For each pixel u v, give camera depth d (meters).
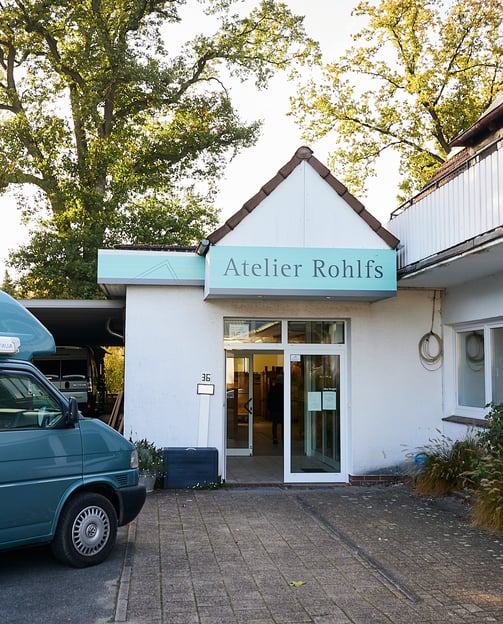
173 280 11.21
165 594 5.88
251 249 10.41
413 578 6.39
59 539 6.52
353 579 6.35
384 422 11.79
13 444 6.20
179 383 11.33
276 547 7.43
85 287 21.66
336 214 10.81
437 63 23.72
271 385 15.71
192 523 8.52
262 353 15.48
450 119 23.80
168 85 23.14
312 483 11.66
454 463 10.47
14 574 6.45
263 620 5.32
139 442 10.88
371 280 10.63
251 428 15.14
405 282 11.28
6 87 23.72
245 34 24.47
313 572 6.55
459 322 11.52
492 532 8.12
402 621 5.33
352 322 11.82
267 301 11.59
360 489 11.10
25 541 6.24
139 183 22.88
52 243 22.42
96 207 22.20
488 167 8.54
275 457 14.74
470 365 11.68
